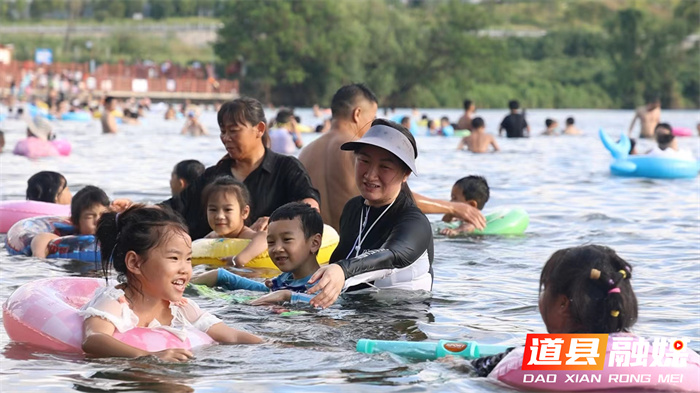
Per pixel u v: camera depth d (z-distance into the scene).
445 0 89.50
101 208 7.50
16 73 69.06
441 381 3.83
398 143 5.77
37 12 127.75
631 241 8.45
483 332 4.90
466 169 16.45
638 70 90.94
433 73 80.62
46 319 4.45
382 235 5.92
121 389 3.72
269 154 7.61
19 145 17.67
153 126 34.25
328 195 7.72
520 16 137.38
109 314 4.32
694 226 9.44
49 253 7.24
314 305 5.01
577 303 3.47
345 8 78.88
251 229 7.28
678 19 92.06
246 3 77.19
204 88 74.56
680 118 59.59
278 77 79.00
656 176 14.93
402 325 5.04
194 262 7.04
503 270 6.98
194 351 4.35
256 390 3.72
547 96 86.69
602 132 15.73
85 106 50.69
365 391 3.71
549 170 16.34
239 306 5.49
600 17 134.25
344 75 78.12
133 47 104.69
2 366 4.06
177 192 8.87
